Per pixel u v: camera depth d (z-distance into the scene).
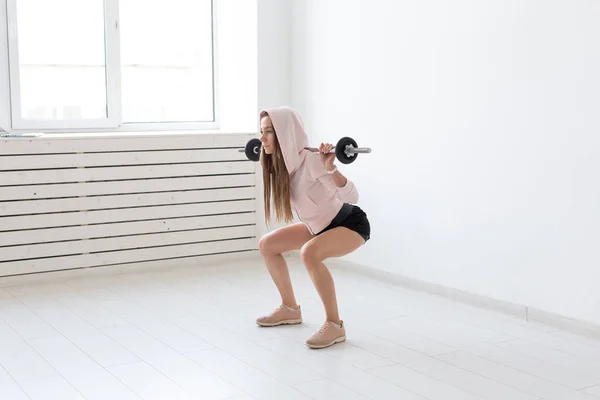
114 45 5.43
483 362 3.28
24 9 5.16
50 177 4.81
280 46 5.46
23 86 5.22
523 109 3.89
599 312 3.62
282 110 3.45
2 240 4.72
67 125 5.33
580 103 3.62
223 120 5.83
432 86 4.40
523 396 2.89
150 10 5.59
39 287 4.70
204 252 5.36
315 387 2.97
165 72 5.70
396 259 4.75
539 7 3.78
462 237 4.29
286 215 3.55
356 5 4.89
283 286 3.80
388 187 4.77
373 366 3.22
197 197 5.28
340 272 5.07
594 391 2.95
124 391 2.94
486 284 4.17
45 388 2.97
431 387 2.98
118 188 5.02
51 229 4.85
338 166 5.18
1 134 4.87
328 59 5.16
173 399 2.86
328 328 3.50
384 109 4.75
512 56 3.93
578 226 3.68
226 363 3.26
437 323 3.88
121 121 5.52
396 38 4.61
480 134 4.13
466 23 4.16
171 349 3.45
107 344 3.53
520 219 3.96
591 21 3.54
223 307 4.19
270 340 3.58
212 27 5.80
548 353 3.41
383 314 4.04
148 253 5.16
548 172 3.80
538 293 3.90
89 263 4.98
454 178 4.31
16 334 3.69
